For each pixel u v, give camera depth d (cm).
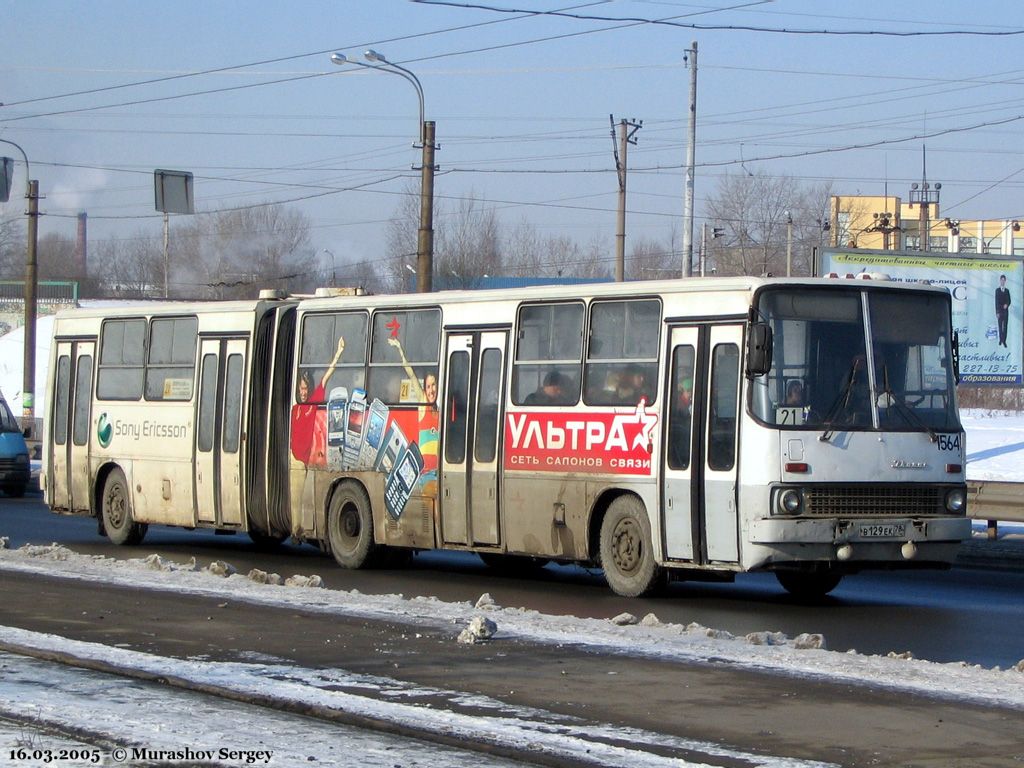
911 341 1703
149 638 1339
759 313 1627
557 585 1959
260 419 2281
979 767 859
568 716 998
